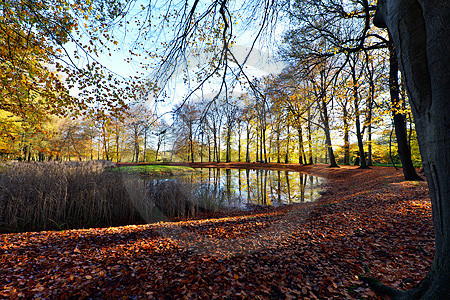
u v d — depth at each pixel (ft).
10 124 16.90
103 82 14.14
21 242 12.54
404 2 4.46
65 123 57.47
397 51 4.88
